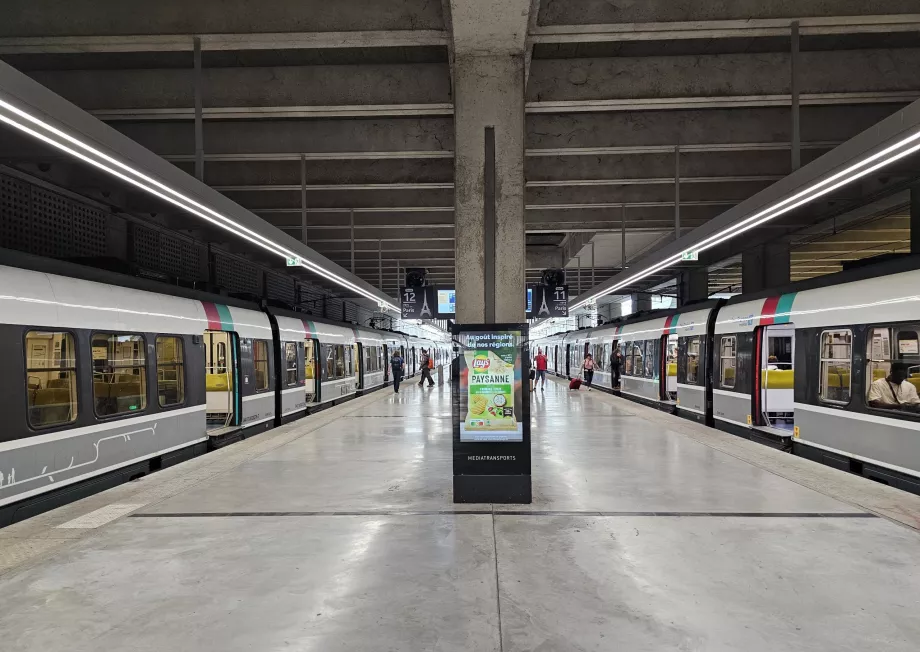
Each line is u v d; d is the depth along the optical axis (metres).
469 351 6.00
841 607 3.63
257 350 12.76
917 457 6.83
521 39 6.25
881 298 7.48
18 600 3.79
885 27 6.50
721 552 4.54
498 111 6.54
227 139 10.06
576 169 11.67
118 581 4.07
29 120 4.10
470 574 4.16
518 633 3.34
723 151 11.34
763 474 7.18
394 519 5.43
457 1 5.50
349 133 10.07
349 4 6.48
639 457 8.33
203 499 6.14
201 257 15.86
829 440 8.48
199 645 3.24
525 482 5.94
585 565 4.30
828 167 5.98
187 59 8.06
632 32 6.49
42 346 6.55
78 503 5.98
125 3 6.52
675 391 16.59
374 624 3.46
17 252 6.57
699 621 3.47
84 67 8.20
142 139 10.05
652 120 9.84
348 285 14.48
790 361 11.48
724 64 8.12
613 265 25.09
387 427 11.61
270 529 5.16
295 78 8.28
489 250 6.48
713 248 19.56
